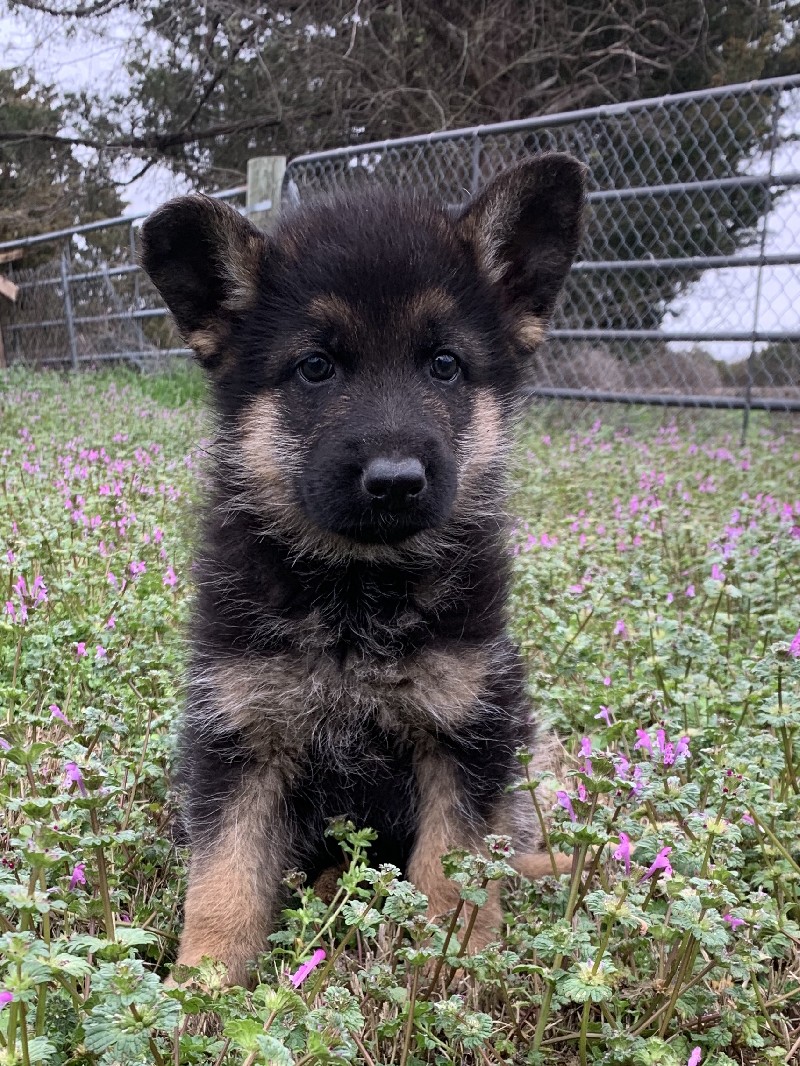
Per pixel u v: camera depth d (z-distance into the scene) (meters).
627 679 0.54
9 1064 0.21
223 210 0.44
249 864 0.38
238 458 0.44
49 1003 0.25
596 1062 0.27
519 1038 0.30
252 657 0.40
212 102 2.97
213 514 0.45
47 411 1.53
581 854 0.30
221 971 0.25
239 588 0.41
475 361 0.45
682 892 0.25
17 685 0.48
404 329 0.43
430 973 0.31
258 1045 0.20
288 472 0.42
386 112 2.56
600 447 1.40
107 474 0.96
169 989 0.24
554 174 0.47
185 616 0.51
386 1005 0.29
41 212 3.35
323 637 0.40
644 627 0.57
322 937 0.35
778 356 1.77
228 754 0.39
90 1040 0.20
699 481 1.15
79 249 2.48
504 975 0.30
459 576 0.42
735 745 0.42
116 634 0.53
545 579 0.68
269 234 0.46
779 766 0.37
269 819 0.40
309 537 0.42
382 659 0.39
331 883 0.42
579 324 1.78
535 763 0.44
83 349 2.50
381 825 0.42
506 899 0.39
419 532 0.41
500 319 0.47
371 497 0.39
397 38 2.42
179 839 0.41
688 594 0.61
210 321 0.46
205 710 0.40
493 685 0.40
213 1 2.59
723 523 0.91
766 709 0.38
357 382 0.42
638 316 1.74
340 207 0.47
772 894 0.36
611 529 0.86
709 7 2.46
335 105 2.62
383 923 0.34
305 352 0.43
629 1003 0.30
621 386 1.77
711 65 2.47
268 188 1.73
